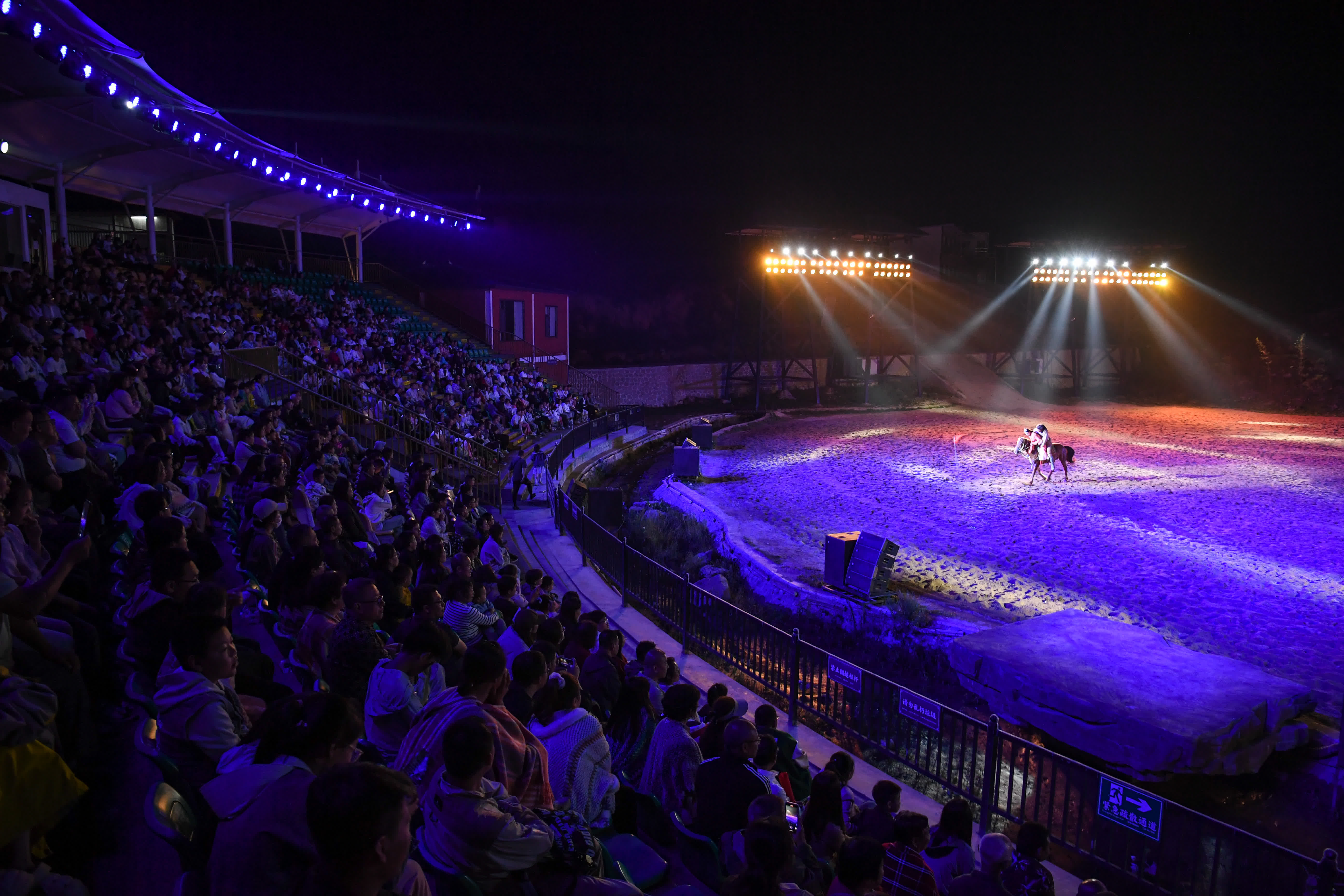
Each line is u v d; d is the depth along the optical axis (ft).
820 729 36.01
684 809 18.08
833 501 82.48
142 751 12.65
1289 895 21.66
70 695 16.12
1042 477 93.50
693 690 19.12
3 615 14.73
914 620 49.52
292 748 10.03
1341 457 107.24
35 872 11.85
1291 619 49.78
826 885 17.21
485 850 11.03
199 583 17.26
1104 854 25.70
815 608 54.08
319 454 47.73
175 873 14.16
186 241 117.91
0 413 24.61
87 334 54.65
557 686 16.28
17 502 20.08
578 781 15.57
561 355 156.04
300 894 7.30
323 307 108.17
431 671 16.61
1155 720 33.60
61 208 78.79
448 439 79.87
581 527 60.90
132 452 38.52
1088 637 42.45
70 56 49.52
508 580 29.22
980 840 27.81
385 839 7.03
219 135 73.00
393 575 25.98
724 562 66.33
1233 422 143.13
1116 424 140.97
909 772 32.86
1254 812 32.12
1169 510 77.61
